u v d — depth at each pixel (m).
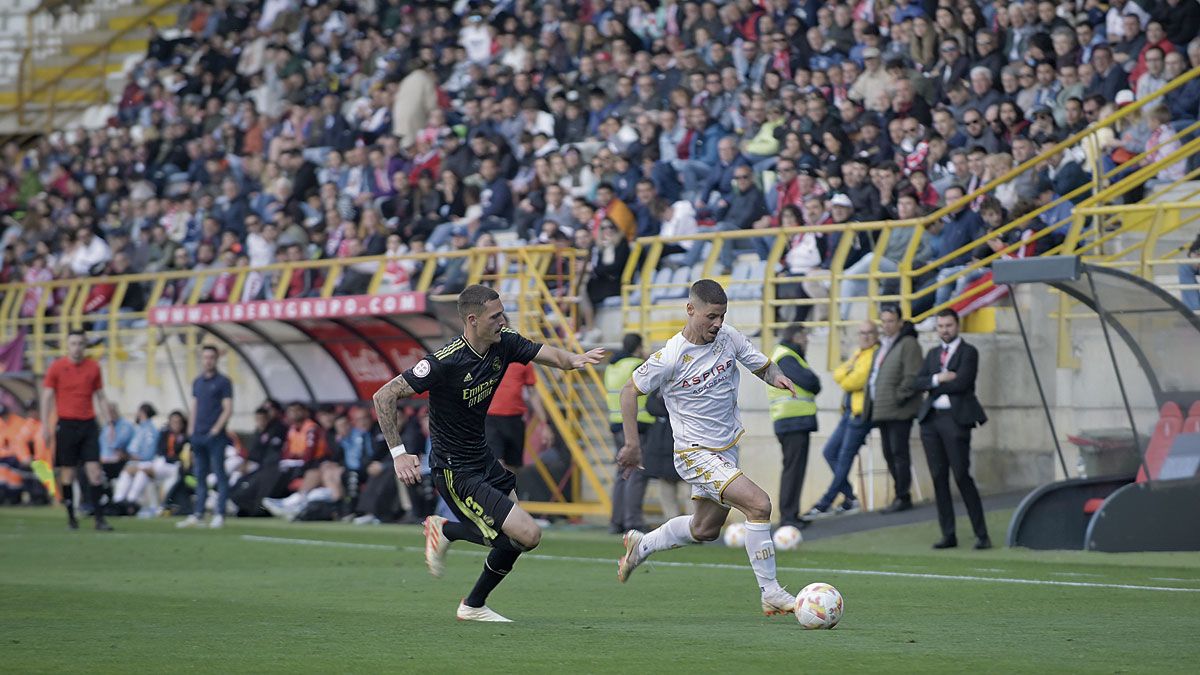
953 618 18.62
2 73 78.31
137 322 57.44
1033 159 35.59
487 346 17.47
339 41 64.69
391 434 17.23
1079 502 30.44
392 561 29.36
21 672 13.75
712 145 47.69
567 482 41.38
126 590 23.12
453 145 54.22
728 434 18.53
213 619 18.69
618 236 43.97
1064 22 42.69
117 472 49.09
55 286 57.91
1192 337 28.12
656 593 22.61
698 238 41.53
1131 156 38.06
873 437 36.72
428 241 52.03
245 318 44.59
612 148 50.81
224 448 42.38
